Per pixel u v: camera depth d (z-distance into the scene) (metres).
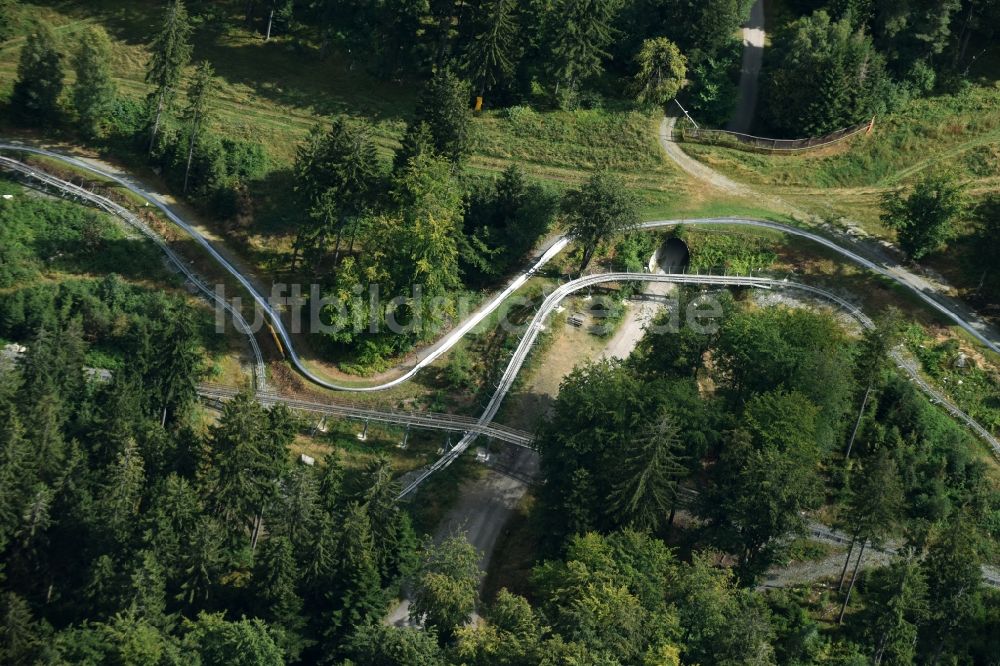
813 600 126.56
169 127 164.12
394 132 169.88
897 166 169.50
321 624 119.25
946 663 119.69
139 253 154.00
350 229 154.62
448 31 172.50
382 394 146.00
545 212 157.12
